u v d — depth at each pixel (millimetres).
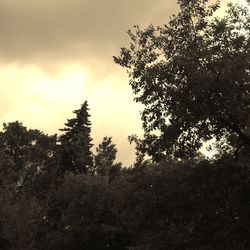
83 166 67062
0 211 47688
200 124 20359
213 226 21109
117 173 67125
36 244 47594
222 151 21828
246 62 18141
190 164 21609
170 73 19297
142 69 19953
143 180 21953
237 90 18562
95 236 45344
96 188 46781
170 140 20859
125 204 23078
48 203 53250
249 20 19797
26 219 44875
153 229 22797
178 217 21781
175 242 22062
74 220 46969
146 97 20266
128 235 45062
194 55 18875
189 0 19984
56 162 66125
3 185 63594
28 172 68125
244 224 20188
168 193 21234
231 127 20016
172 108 19938
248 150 20703
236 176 20359
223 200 20984
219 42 19422
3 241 46156
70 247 47031
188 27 19875
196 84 18469
